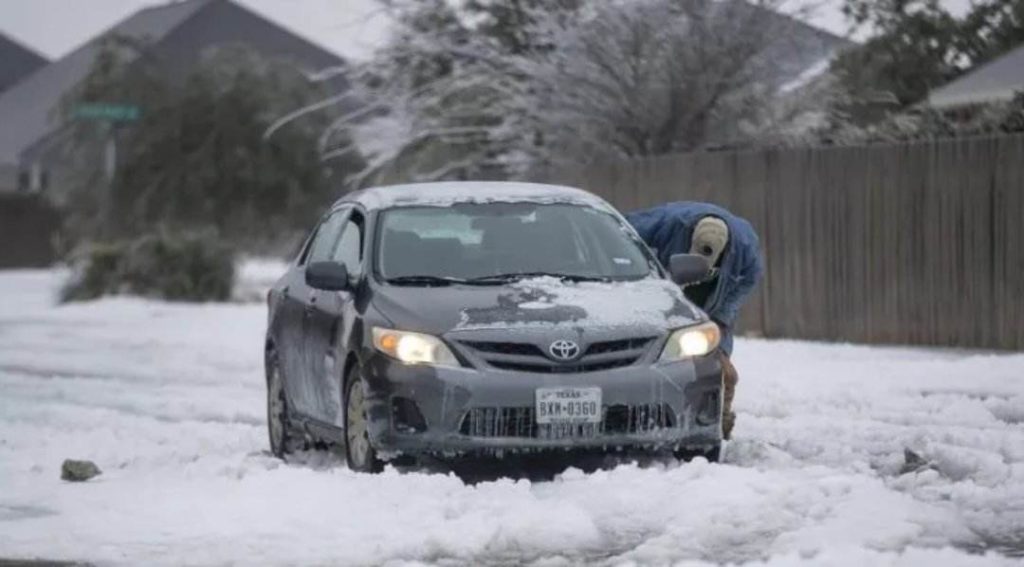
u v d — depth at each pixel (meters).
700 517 27.50
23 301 109.12
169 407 48.94
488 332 31.44
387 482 30.22
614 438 31.39
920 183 58.81
